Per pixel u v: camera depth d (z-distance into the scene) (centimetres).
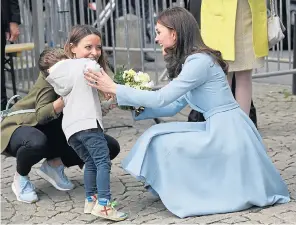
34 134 418
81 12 648
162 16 402
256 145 407
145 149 394
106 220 400
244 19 519
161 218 399
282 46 804
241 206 397
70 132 394
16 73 775
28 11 739
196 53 397
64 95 398
